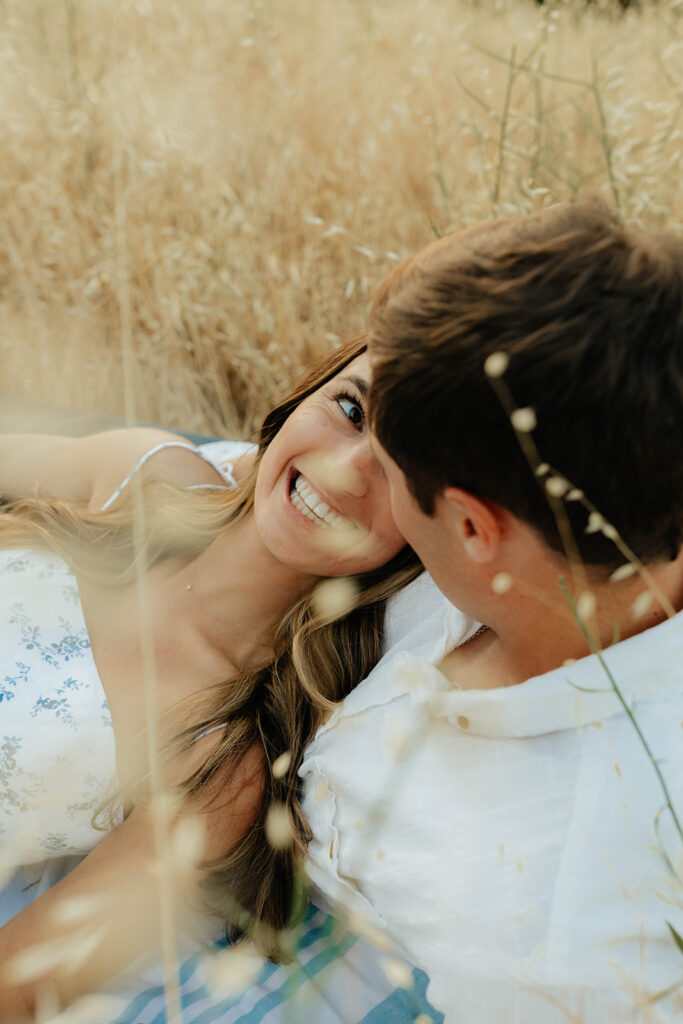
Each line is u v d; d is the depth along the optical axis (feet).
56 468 5.88
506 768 3.46
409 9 12.96
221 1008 4.10
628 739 3.20
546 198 7.97
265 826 4.39
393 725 3.09
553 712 3.31
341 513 4.33
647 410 2.58
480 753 3.54
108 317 9.54
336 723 4.23
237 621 4.80
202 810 4.33
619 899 3.11
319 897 4.50
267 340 8.96
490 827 3.43
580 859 3.18
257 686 4.61
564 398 2.59
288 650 4.66
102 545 5.05
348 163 10.21
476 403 2.69
